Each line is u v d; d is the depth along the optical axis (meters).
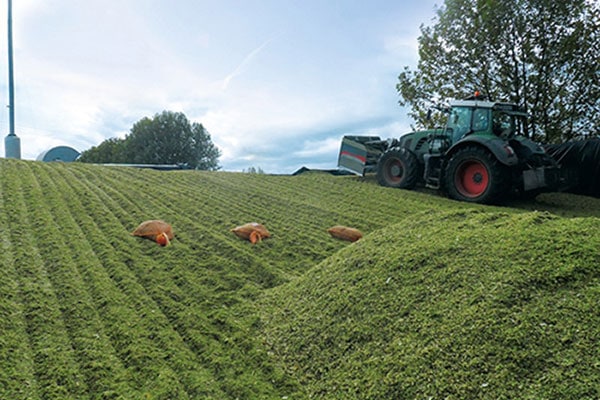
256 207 6.93
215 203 6.99
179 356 2.69
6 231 4.54
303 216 6.51
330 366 2.51
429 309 2.59
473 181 8.28
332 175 12.20
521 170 8.02
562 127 11.78
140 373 2.48
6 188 6.21
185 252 4.58
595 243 2.71
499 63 11.70
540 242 2.87
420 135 9.78
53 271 3.77
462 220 3.92
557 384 1.87
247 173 10.82
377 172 10.28
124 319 3.07
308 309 3.13
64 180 7.40
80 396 2.27
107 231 4.98
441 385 2.06
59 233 4.68
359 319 2.76
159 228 4.93
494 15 11.04
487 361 2.10
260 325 3.14
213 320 3.20
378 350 2.46
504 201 8.46
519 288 2.47
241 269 4.28
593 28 10.85
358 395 2.21
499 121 8.73
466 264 2.88
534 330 2.16
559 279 2.46
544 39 11.02
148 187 7.74
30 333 2.82
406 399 2.08
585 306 2.23
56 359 2.55
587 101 11.29
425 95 13.09
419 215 4.37
